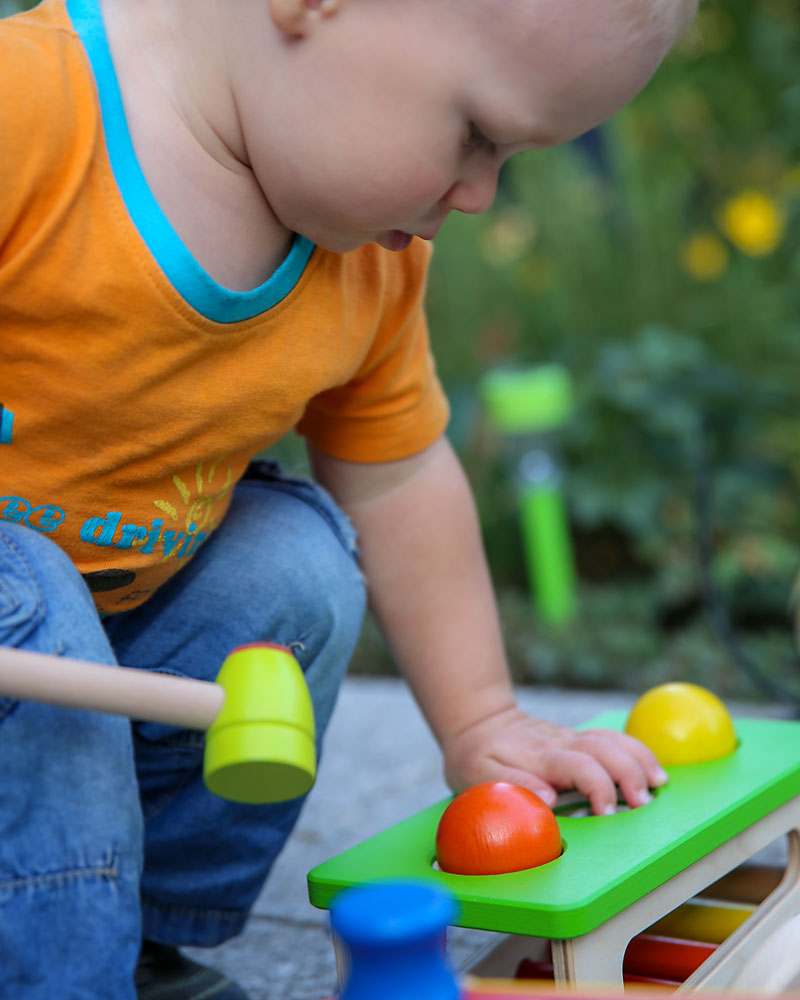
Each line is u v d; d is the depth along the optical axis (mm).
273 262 924
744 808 933
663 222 3084
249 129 856
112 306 847
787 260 3006
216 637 1031
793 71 3141
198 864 1055
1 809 706
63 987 701
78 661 691
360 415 1130
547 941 1039
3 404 871
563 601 2650
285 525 1069
